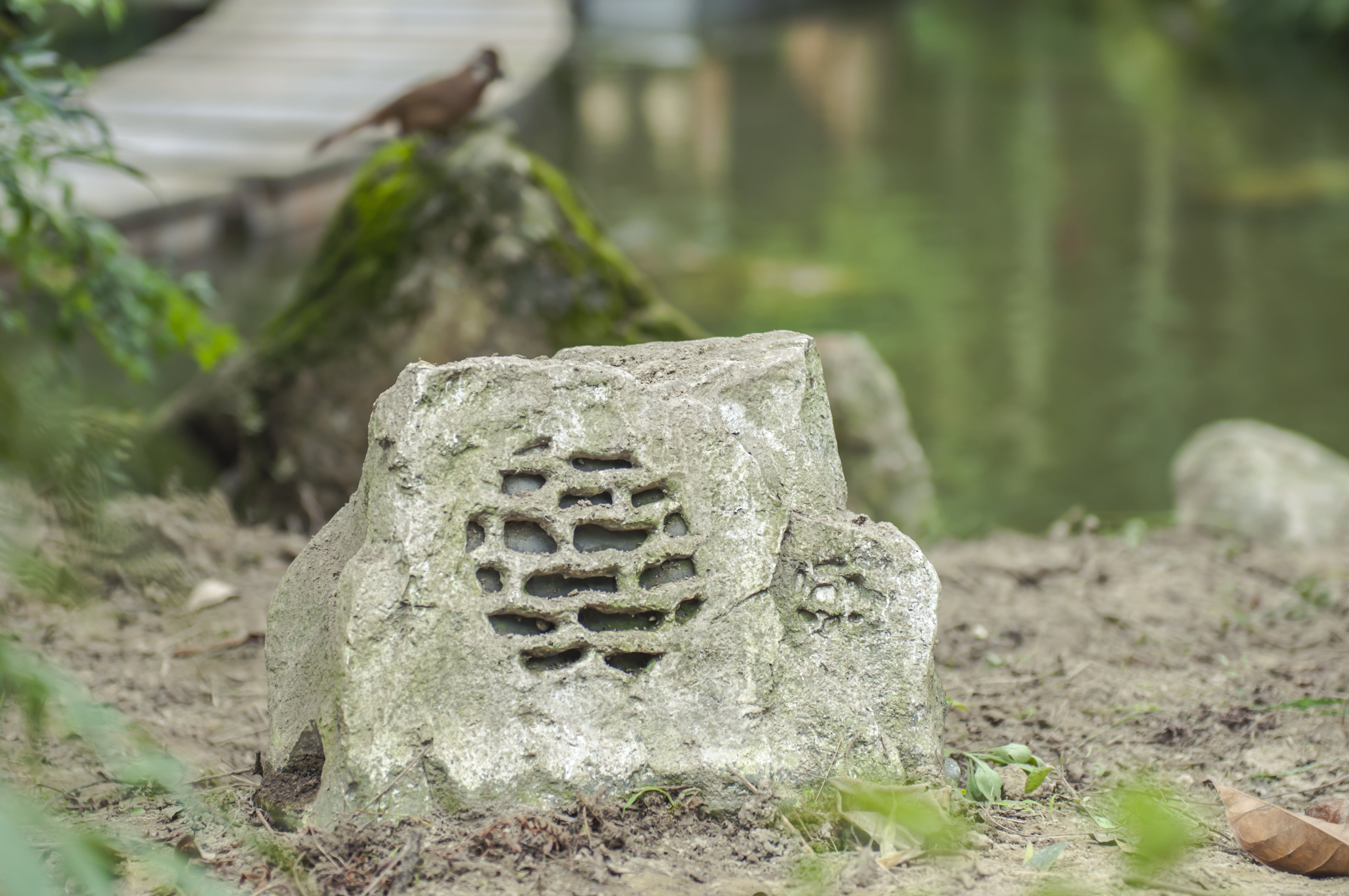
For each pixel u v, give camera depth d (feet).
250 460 18.63
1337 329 33.91
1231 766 10.12
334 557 8.74
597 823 7.77
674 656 8.18
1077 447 27.07
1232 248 41.55
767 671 8.21
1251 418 28.40
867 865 7.59
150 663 12.57
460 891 7.29
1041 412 28.84
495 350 17.84
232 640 13.23
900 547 8.51
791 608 8.42
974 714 11.31
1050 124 62.18
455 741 7.81
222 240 38.78
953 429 28.02
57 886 7.39
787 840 7.84
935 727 8.48
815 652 8.36
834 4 113.60
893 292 37.06
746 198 47.73
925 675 8.39
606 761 7.93
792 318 34.47
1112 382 30.50
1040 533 22.68
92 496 9.66
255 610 14.16
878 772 8.16
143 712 11.35
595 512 8.23
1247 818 8.16
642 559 8.22
